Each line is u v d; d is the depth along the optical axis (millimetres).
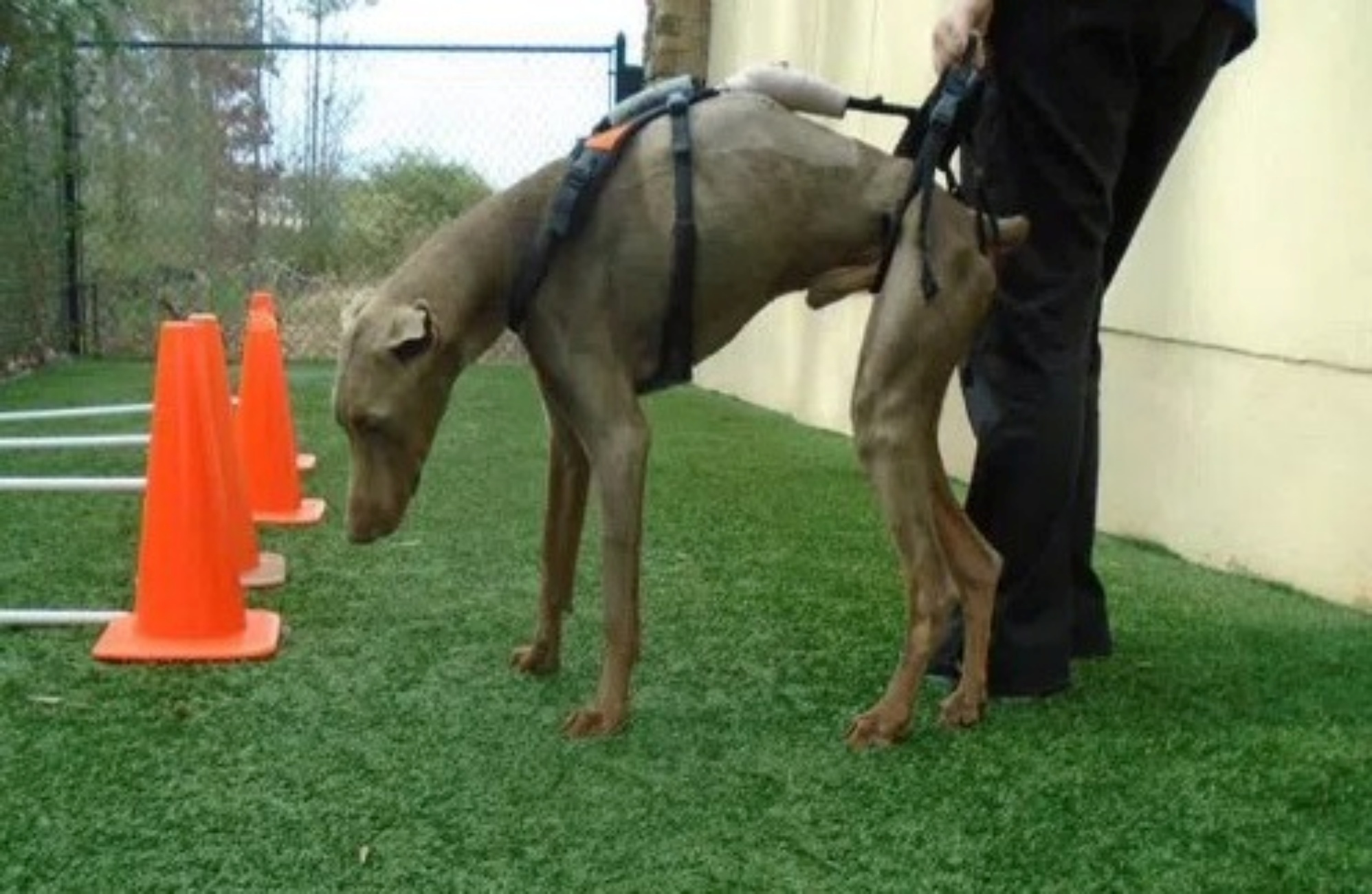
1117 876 2020
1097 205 2650
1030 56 2574
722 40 8672
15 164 8133
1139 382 4379
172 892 1951
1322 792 2320
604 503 2516
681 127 2520
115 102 9422
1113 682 2898
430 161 9875
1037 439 2666
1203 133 4070
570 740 2527
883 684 2887
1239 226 3943
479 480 5141
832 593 3625
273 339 4391
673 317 2504
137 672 2893
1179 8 2576
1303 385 3736
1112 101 2598
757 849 2098
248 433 4344
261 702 2723
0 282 8227
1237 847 2115
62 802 2246
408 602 3479
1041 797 2293
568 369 2500
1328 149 3631
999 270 2643
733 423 6996
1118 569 3994
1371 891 1979
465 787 2316
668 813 2219
